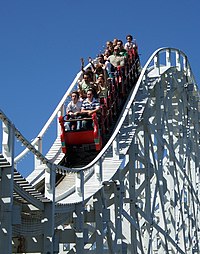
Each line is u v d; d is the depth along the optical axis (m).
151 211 24.03
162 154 26.11
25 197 13.89
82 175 17.52
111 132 23.16
